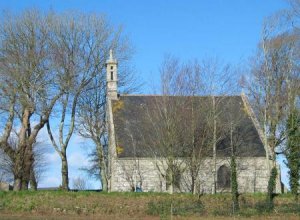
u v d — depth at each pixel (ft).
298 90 167.84
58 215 130.11
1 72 156.46
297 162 147.74
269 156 171.73
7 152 163.43
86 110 185.98
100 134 189.67
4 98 159.74
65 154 171.83
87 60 172.86
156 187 168.66
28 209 135.03
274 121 170.09
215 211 133.18
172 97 159.63
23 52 159.74
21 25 164.76
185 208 134.72
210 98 161.58
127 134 176.96
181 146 156.87
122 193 145.89
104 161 187.62
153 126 167.53
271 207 134.62
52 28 169.37
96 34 179.22
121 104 187.73
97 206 137.49
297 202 140.46
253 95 180.75
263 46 174.70
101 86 190.60
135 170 169.89
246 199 143.43
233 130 173.47
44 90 160.97
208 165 167.53
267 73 170.60
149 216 131.54
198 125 158.81
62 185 170.09
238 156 172.45
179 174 159.53
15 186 161.68
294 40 171.73
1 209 134.72
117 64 192.24
